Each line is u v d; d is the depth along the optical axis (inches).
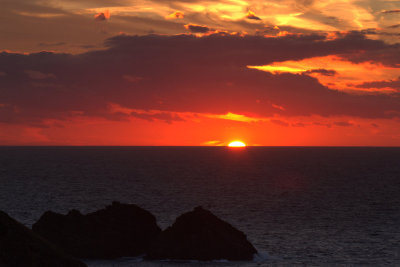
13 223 4598.9
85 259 5984.3
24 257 4212.6
